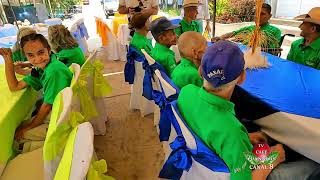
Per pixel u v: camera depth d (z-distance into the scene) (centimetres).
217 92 93
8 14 380
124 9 333
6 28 337
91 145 72
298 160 118
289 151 117
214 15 297
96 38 630
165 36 195
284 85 140
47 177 103
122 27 439
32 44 153
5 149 127
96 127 231
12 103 143
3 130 125
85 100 164
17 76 190
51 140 96
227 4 430
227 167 93
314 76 152
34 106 179
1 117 126
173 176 114
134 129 246
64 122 97
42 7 440
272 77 153
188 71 146
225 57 89
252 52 171
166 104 128
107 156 208
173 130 133
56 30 209
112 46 470
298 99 123
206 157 95
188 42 150
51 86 152
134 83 265
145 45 238
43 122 160
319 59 194
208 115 92
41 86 171
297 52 211
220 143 89
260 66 170
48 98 153
